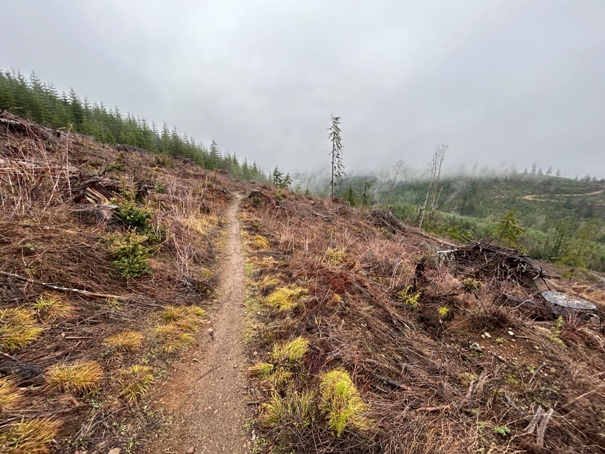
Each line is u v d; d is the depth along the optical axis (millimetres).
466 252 9312
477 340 4410
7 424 2062
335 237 11125
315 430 2479
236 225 11570
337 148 30328
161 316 4145
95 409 2473
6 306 3109
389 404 2852
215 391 3043
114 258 4777
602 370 3877
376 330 4375
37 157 6973
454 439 2447
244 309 4938
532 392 3277
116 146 22781
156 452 2289
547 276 7586
